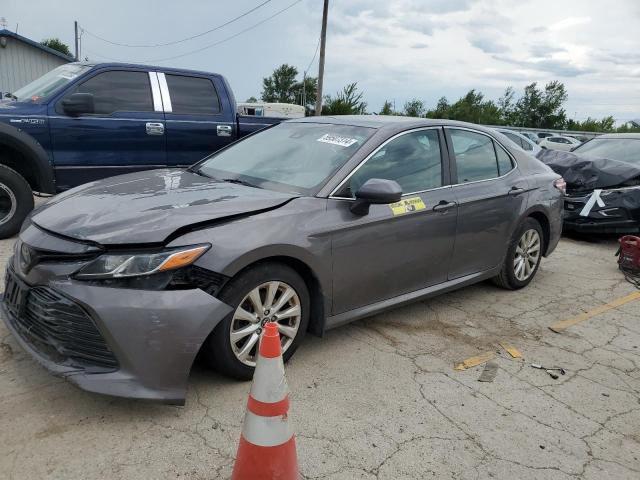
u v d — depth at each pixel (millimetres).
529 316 4582
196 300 2701
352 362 3512
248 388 3062
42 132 5711
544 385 3406
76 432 2602
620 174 7320
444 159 4227
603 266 6398
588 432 2930
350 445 2658
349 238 3406
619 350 4012
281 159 3883
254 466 2146
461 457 2635
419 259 3939
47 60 24469
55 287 2676
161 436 2613
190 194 3246
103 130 6066
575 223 7512
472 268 4512
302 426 2781
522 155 5156
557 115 59281
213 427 2707
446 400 3143
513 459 2652
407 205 3771
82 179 6051
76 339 2672
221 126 6883
